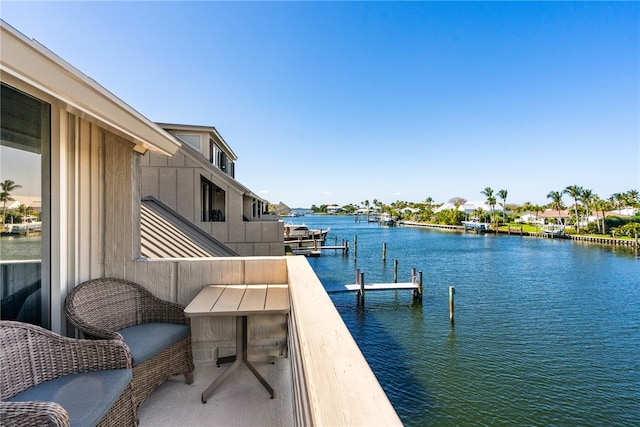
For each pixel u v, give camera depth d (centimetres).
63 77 135
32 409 98
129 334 193
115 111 176
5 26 105
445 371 793
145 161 734
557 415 636
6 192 170
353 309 1278
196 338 250
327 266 2148
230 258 253
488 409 653
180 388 211
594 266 2164
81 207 219
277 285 250
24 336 138
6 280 171
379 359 856
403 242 3578
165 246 416
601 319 1145
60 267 200
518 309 1260
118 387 140
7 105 170
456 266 2142
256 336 258
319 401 60
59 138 200
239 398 200
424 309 1267
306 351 85
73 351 149
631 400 682
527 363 831
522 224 5678
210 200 963
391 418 55
